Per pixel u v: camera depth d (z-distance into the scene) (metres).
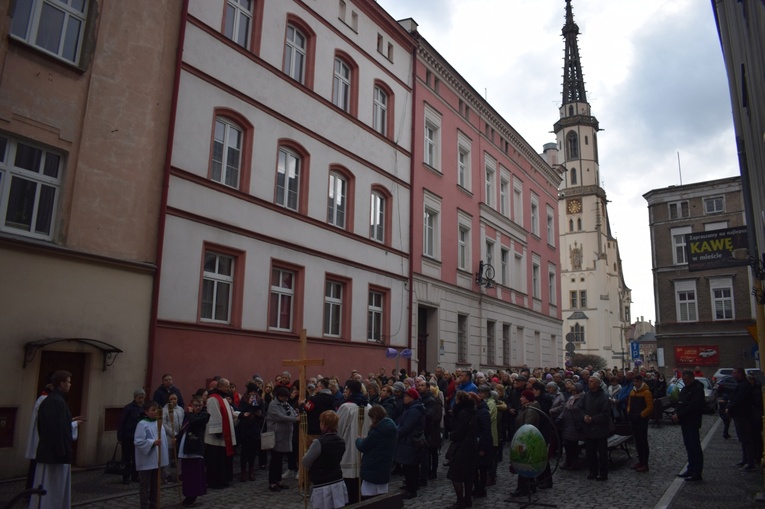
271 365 16.58
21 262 11.06
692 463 11.10
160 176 13.98
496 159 33.34
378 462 7.77
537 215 39.03
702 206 47.34
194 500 9.30
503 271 33.38
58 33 12.28
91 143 12.53
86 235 12.27
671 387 22.36
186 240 14.59
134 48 13.62
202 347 14.60
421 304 24.42
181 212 14.50
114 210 12.86
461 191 28.80
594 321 86.44
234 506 9.21
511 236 34.09
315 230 19.00
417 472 10.06
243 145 16.88
